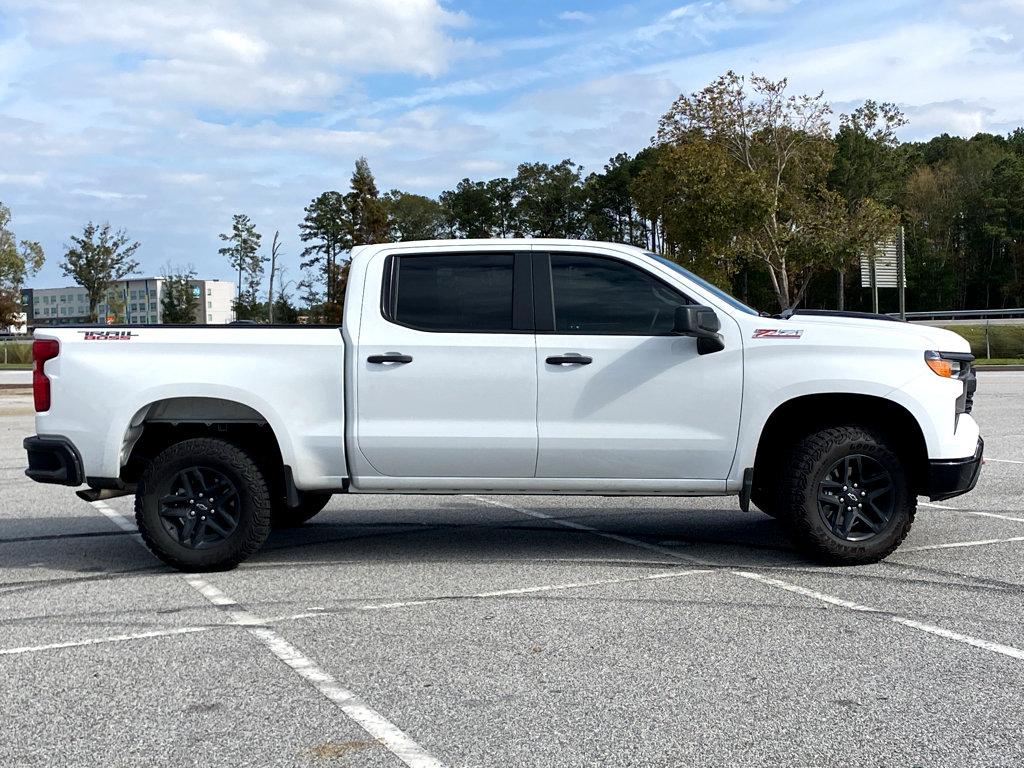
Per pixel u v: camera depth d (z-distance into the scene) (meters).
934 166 96.81
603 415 6.24
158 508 6.38
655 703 3.99
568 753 3.52
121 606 5.62
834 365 6.16
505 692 4.14
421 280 6.41
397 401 6.29
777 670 4.38
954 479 6.19
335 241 92.31
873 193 84.00
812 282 90.69
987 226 85.25
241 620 5.30
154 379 6.35
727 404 6.22
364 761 3.48
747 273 81.88
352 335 6.32
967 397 6.40
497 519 8.30
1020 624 5.06
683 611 5.36
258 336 6.39
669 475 6.29
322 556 6.92
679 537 7.45
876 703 3.97
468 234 107.69
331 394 6.35
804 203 44.94
